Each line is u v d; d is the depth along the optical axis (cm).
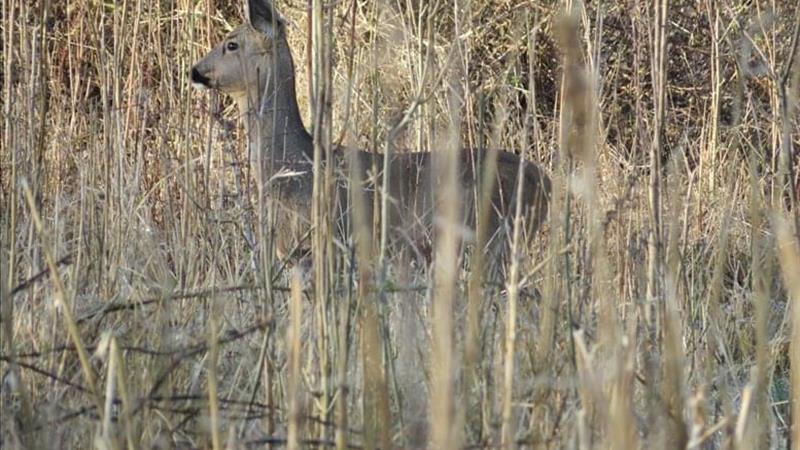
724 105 2075
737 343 1155
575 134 756
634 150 1242
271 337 910
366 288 755
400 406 802
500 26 2011
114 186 1289
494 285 905
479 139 1030
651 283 933
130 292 1054
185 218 1217
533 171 1441
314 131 853
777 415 1020
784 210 1370
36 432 773
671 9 2122
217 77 1570
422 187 1320
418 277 1061
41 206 1113
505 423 721
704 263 1291
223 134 1562
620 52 1831
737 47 1642
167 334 868
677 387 725
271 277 968
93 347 879
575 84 706
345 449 729
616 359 691
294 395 693
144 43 1744
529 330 871
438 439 613
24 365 796
